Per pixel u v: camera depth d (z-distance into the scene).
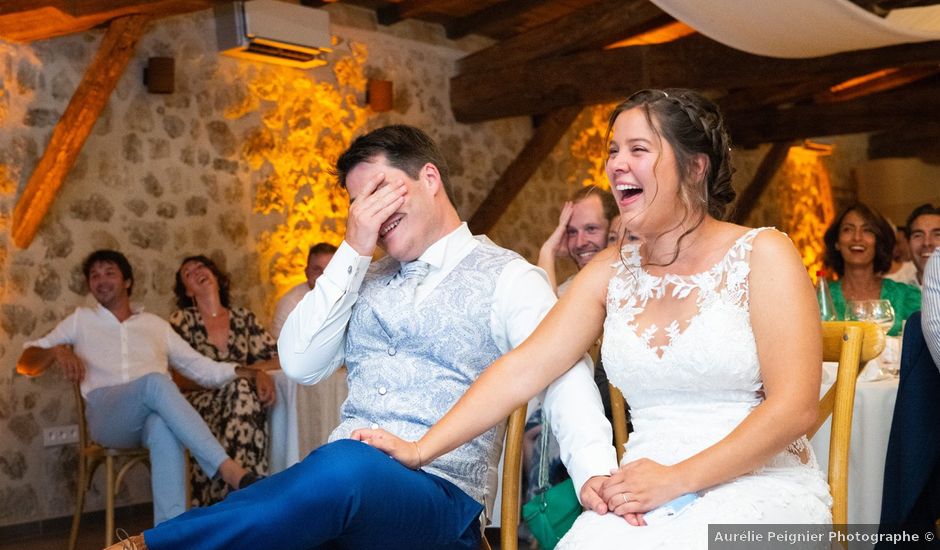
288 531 1.54
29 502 5.59
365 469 1.61
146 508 6.09
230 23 6.49
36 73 5.73
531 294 2.02
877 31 5.63
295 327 2.10
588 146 9.16
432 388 2.00
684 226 1.76
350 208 2.06
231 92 6.66
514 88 7.77
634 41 8.66
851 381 1.92
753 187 10.35
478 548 1.94
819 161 11.71
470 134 8.23
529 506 2.24
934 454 2.36
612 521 1.62
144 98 6.23
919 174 12.06
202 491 5.07
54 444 5.70
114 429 4.53
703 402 1.75
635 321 1.80
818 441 2.70
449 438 1.80
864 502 2.64
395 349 2.04
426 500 1.75
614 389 2.27
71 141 5.55
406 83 7.79
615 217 3.50
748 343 1.68
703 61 7.04
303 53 6.70
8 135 5.60
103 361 4.96
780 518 1.58
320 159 7.15
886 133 12.30
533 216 8.62
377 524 1.66
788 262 1.68
